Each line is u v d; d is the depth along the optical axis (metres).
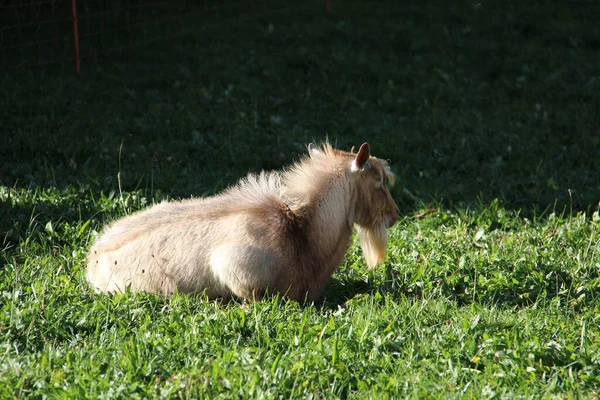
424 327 7.03
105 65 16.08
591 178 11.70
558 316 7.33
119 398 5.62
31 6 17.97
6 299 7.22
